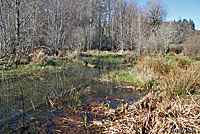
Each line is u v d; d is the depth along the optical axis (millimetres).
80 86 4844
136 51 12320
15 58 6961
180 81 3752
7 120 2656
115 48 25203
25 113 2938
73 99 3750
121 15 25000
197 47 13438
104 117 2943
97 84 5227
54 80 5312
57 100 3607
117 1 26969
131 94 4312
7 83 4648
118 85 5176
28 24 8586
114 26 26172
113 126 2459
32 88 4359
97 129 2518
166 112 2547
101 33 26125
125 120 2518
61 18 14133
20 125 2527
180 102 2678
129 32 20375
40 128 2469
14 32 8680
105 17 28516
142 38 13227
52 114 2957
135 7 24891
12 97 3645
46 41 12984
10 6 7609
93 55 15984
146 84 4988
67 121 2732
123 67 8945
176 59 8273
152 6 24578
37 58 7629
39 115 2895
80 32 19609
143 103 3316
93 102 3637
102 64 9969
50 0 13508
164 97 3473
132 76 6191
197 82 3883
